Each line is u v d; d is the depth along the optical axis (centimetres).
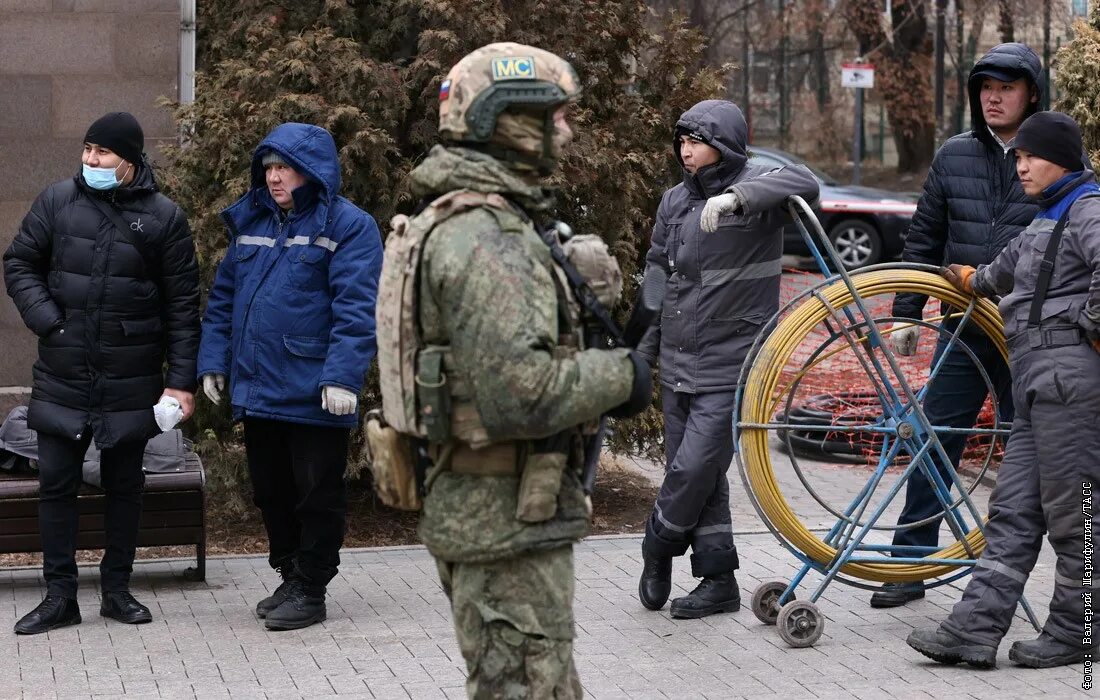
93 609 579
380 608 580
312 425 542
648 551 573
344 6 693
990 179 571
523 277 311
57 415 541
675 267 564
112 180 539
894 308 595
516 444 326
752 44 2938
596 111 752
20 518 588
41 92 748
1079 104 813
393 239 335
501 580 329
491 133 323
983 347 577
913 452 552
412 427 328
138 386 549
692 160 552
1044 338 489
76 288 541
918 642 500
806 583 619
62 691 478
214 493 736
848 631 548
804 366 557
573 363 313
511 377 306
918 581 571
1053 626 502
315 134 542
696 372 559
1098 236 474
